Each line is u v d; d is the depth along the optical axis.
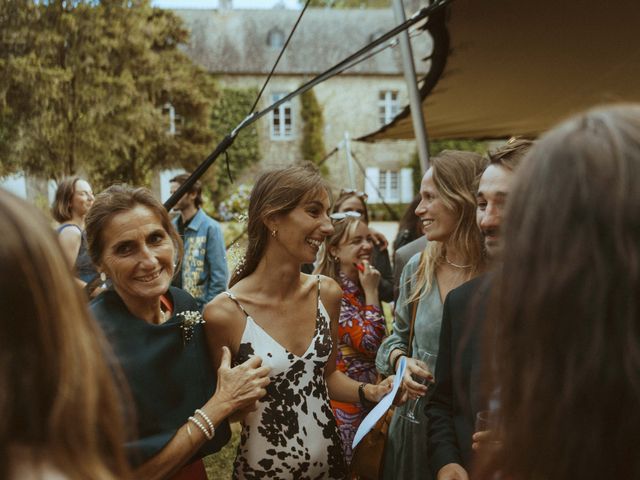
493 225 1.77
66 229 3.95
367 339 2.81
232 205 12.04
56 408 0.67
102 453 0.74
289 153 32.56
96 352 0.73
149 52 19.47
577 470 0.67
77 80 17.47
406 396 2.12
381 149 32.81
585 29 4.84
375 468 2.26
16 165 17.14
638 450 0.65
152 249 1.75
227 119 32.25
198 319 1.83
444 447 1.75
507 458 0.73
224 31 34.16
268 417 1.94
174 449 1.64
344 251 3.16
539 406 0.69
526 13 4.55
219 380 1.77
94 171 18.33
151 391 1.66
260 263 2.04
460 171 2.23
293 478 1.95
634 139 0.68
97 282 2.00
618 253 0.64
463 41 5.15
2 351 0.65
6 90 16.53
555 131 0.75
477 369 1.67
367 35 34.12
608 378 0.65
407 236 4.36
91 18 17.47
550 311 0.68
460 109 7.49
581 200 0.67
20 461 0.66
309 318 2.07
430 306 2.31
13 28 16.69
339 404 2.76
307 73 32.72
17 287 0.66
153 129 19.50
